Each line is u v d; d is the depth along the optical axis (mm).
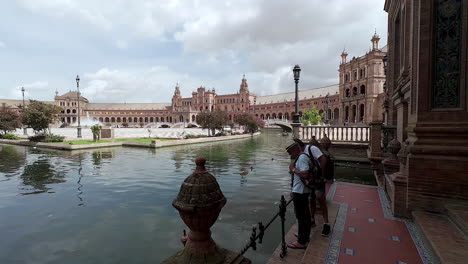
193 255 2178
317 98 100250
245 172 13023
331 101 92188
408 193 4293
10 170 13680
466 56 3992
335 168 12414
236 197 8586
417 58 4492
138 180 11359
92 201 8383
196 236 2248
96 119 126500
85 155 20031
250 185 10234
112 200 8484
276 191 9336
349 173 11367
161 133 47219
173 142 28812
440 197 4023
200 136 43094
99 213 7320
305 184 3980
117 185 10461
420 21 4270
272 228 6043
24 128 39406
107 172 13141
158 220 6816
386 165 7199
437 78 4203
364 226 4590
